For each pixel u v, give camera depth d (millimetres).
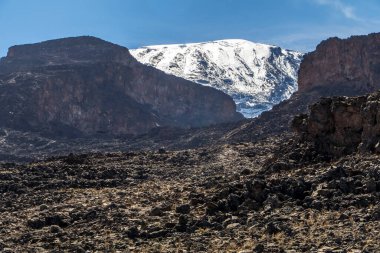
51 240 26172
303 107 146000
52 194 38938
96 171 48656
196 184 37125
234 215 27375
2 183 42625
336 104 36344
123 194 36625
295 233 23766
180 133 166000
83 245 24438
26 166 51531
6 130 189625
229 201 28484
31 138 181250
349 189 27766
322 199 27156
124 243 24656
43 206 34062
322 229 23766
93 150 151375
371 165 30188
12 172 47406
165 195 34156
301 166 35031
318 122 36844
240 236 24047
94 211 30250
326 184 28500
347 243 21766
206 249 22953
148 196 34656
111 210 30969
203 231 25656
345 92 154125
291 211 26719
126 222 27906
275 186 29016
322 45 169125
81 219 29750
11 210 34688
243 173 38031
